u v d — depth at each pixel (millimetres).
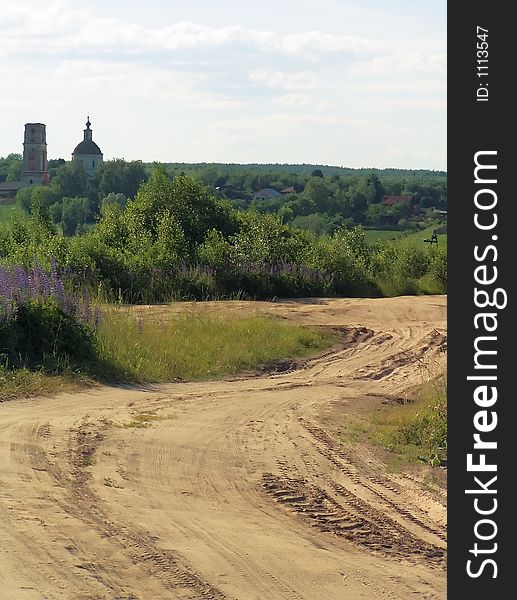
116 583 6809
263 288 33906
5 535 7582
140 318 21953
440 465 11852
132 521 8367
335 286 37219
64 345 17375
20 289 17875
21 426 12203
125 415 13680
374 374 20297
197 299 31828
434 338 24719
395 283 39750
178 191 39094
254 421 13906
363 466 11594
